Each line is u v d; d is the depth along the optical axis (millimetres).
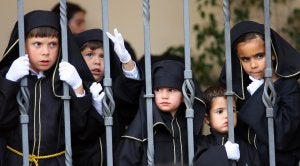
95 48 15055
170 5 21562
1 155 13469
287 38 22125
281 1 22203
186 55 13203
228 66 13305
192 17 22109
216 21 21969
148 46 13141
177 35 21469
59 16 13727
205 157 13250
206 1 22047
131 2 21328
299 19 22141
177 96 13828
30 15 13570
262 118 13773
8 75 12945
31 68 13602
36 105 13492
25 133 13016
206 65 21953
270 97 13367
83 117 13281
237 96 14156
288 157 14000
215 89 14172
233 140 13367
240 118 13969
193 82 13578
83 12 20219
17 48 13617
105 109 13156
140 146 13562
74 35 15320
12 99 12992
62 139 13516
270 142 13367
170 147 13758
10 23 20656
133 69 13836
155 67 14016
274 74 14203
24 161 13023
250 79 14336
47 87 13602
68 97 13062
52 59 13484
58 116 13516
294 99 13805
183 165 12391
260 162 13883
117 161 13594
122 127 14445
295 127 13656
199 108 13883
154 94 13891
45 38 13391
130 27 21297
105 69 13141
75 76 13117
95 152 13961
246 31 14125
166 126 13703
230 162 13328
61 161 13484
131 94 13961
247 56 14070
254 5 22250
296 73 13992
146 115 13500
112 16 21281
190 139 13227
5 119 13117
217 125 14000
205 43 22031
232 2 22297
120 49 13602
